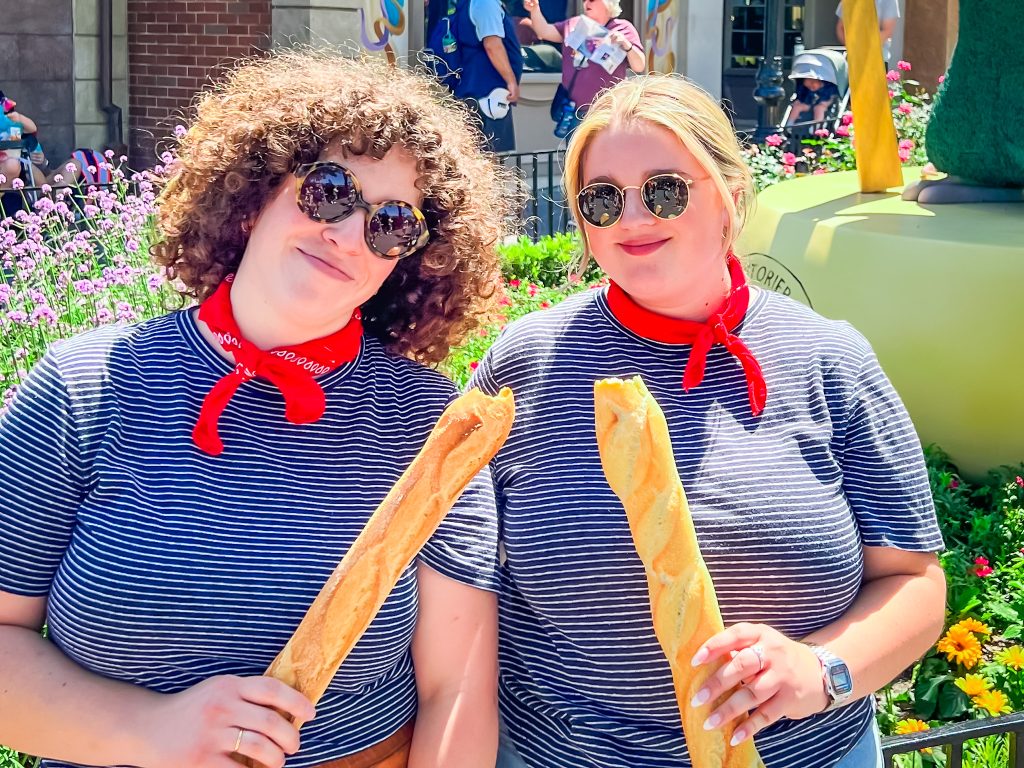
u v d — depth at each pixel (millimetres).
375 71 2314
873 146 6773
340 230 2078
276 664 1930
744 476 2238
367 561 1907
